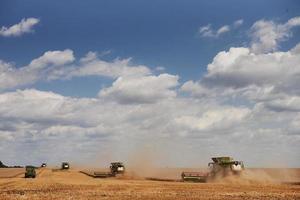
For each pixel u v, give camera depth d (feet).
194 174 279.49
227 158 282.36
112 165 333.01
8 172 451.94
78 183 241.14
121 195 166.50
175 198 156.46
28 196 161.58
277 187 213.05
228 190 194.08
